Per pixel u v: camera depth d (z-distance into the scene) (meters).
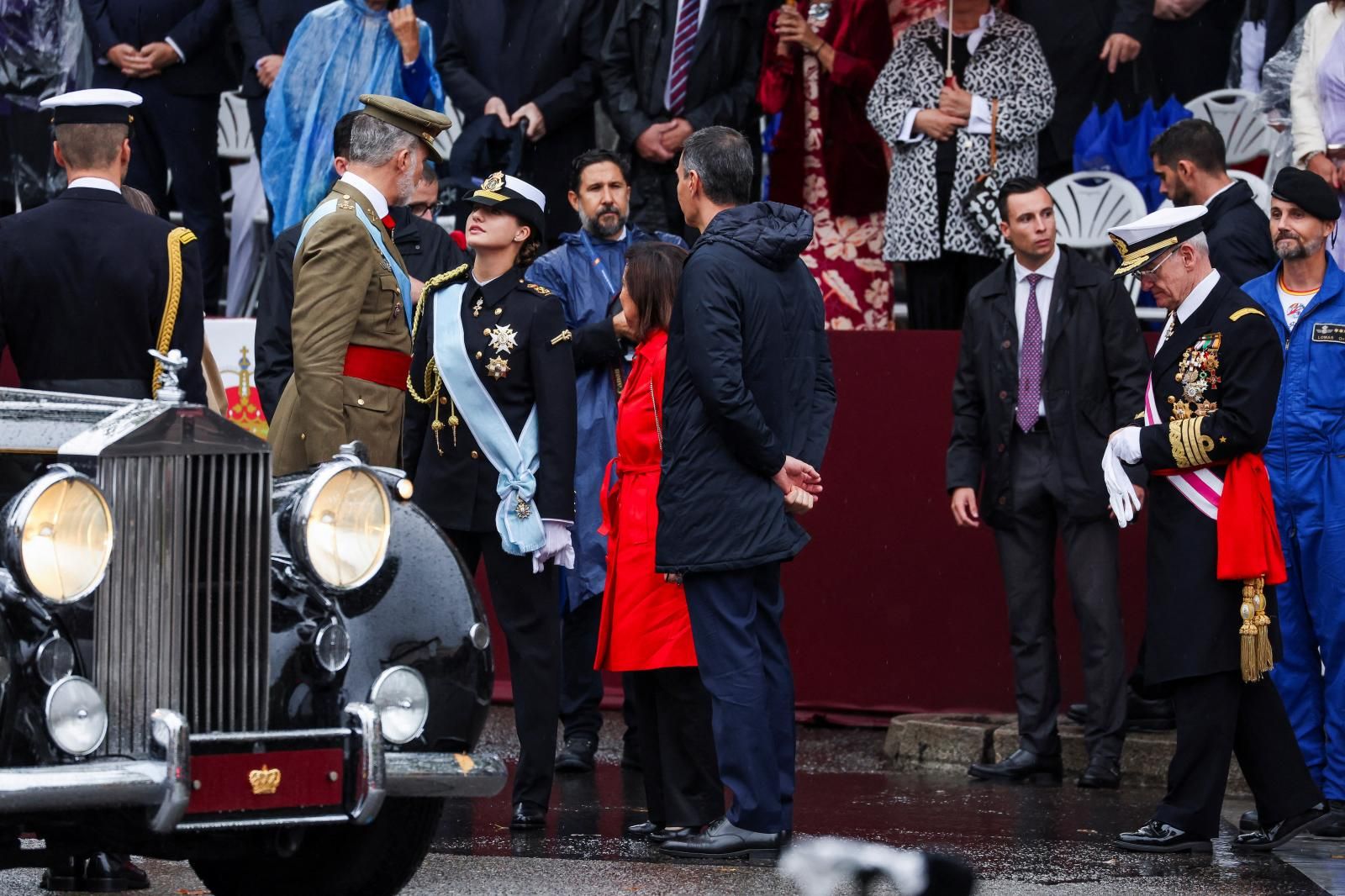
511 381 22.31
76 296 19.91
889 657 30.70
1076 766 27.67
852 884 17.88
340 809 15.70
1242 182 27.02
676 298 20.73
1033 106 31.47
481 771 16.31
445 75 34.50
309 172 34.62
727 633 20.30
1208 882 19.81
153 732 14.86
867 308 33.47
